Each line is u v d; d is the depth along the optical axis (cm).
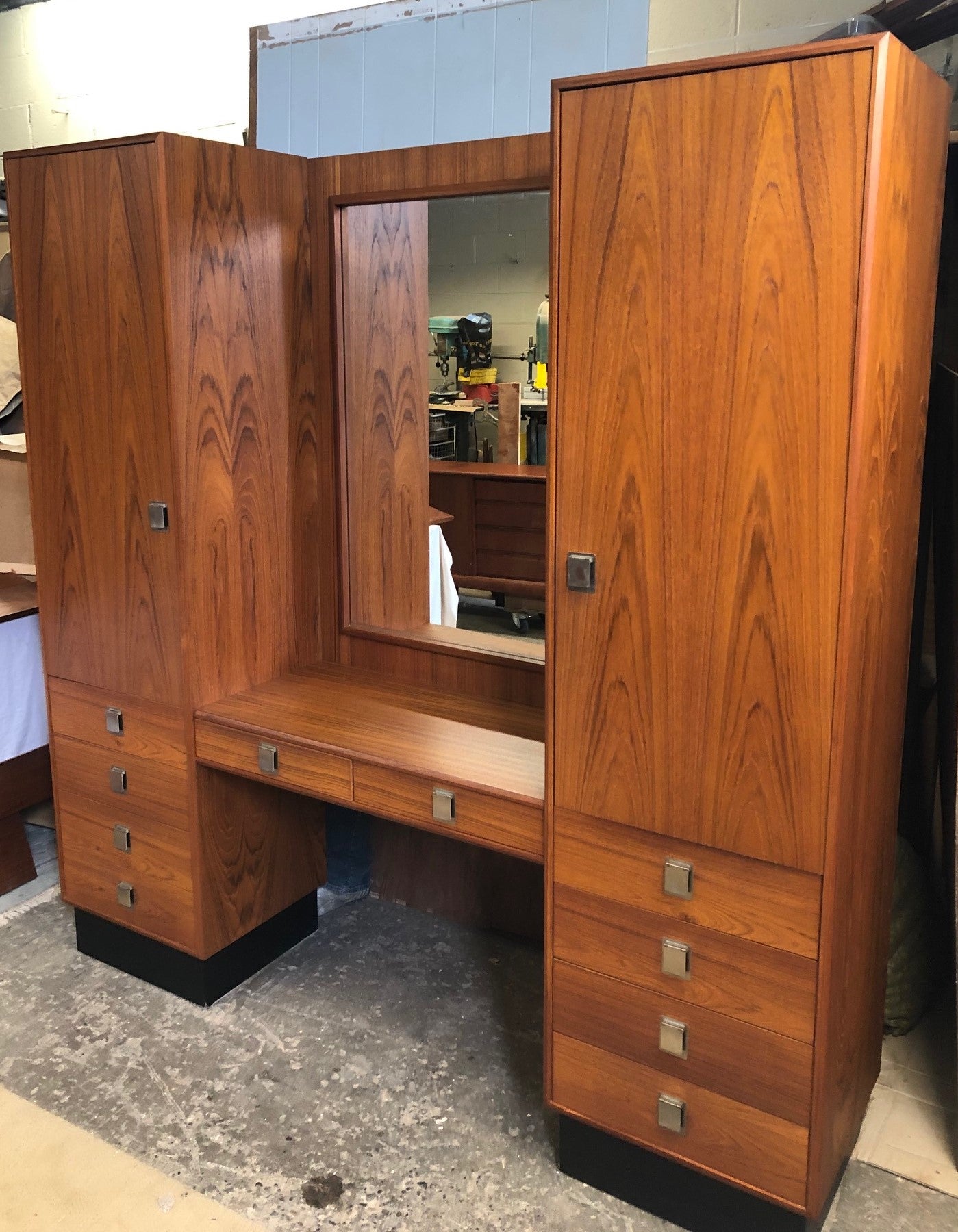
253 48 275
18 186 221
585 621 167
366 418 235
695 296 148
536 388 210
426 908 279
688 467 154
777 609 151
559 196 156
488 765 194
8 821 291
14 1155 196
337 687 236
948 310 217
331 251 229
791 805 155
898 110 137
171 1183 190
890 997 223
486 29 240
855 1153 196
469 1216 184
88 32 328
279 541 238
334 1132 203
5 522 311
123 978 253
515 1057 224
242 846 242
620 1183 188
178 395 208
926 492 223
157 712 229
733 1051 169
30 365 229
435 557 232
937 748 234
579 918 180
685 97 143
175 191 201
